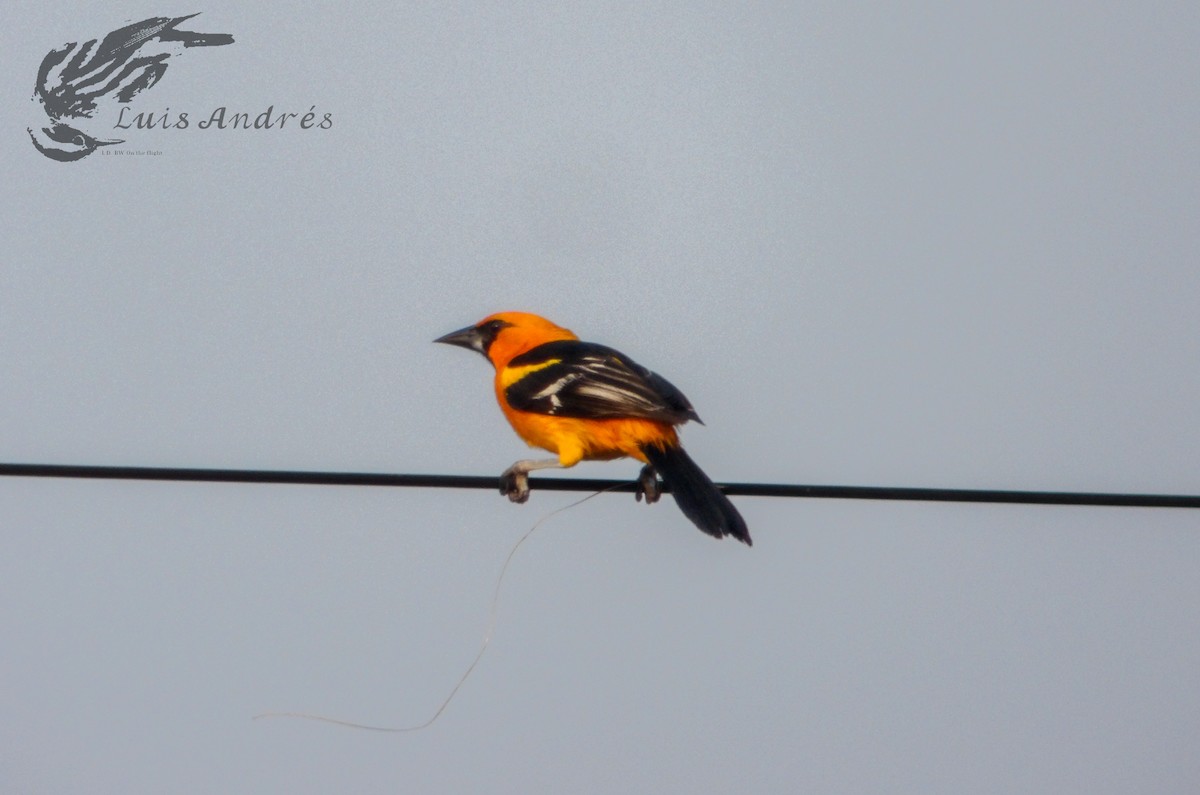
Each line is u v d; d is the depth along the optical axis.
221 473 10.84
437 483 11.08
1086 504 10.85
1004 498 10.91
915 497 11.17
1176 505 10.71
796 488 11.66
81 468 10.69
